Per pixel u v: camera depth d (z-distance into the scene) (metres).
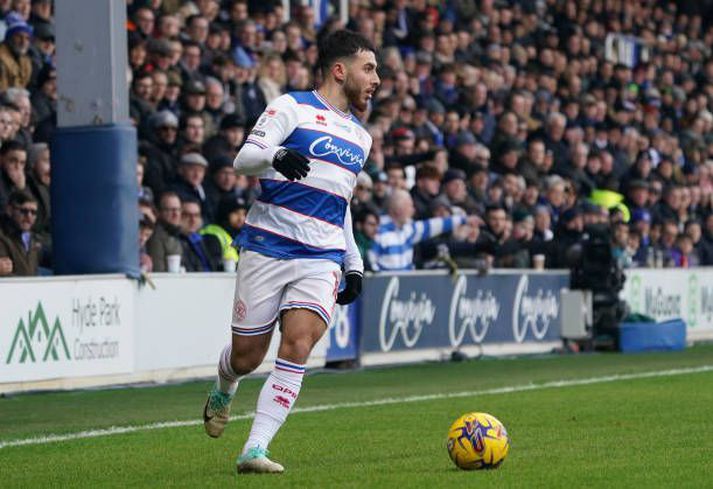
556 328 50.09
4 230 35.06
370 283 42.06
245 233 19.36
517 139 54.84
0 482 18.88
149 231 38.06
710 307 59.06
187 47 45.81
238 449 22.59
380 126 49.03
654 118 68.94
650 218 59.16
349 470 19.25
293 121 19.00
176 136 42.44
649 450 21.61
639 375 38.75
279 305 19.25
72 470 20.14
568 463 19.88
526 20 66.12
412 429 25.47
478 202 50.66
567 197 54.97
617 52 72.25
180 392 33.84
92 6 35.84
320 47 19.56
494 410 28.89
